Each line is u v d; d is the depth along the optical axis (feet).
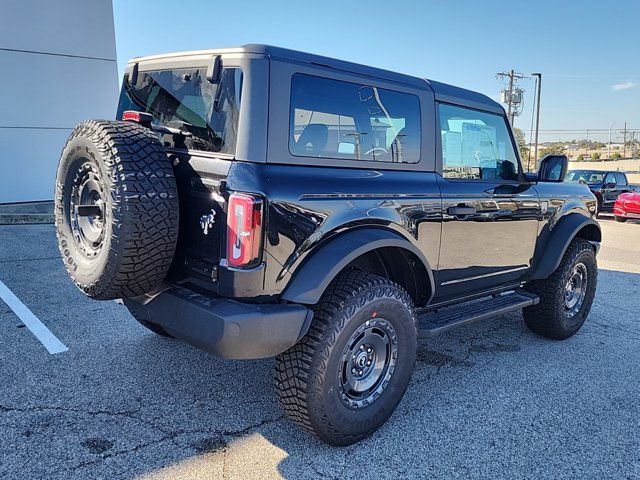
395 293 9.68
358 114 9.82
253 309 8.08
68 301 17.35
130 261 8.13
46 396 10.81
